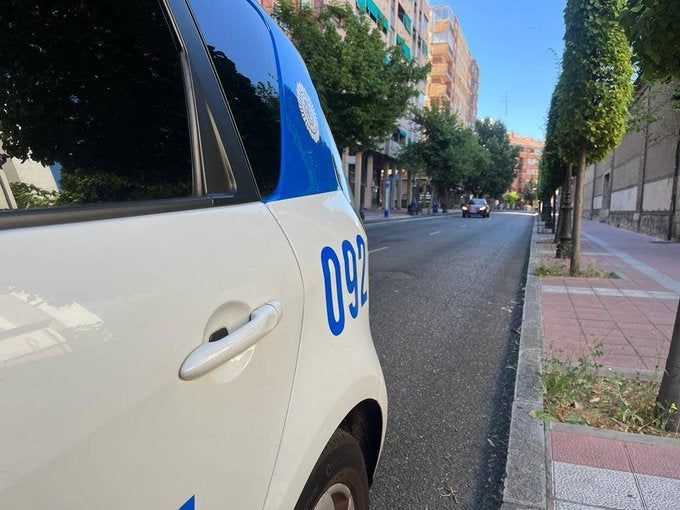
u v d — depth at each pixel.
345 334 1.76
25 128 1.19
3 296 0.74
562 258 12.50
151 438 0.90
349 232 2.02
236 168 1.38
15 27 1.17
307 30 15.82
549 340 5.28
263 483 1.20
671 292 8.00
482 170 58.22
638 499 2.55
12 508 0.69
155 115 1.28
